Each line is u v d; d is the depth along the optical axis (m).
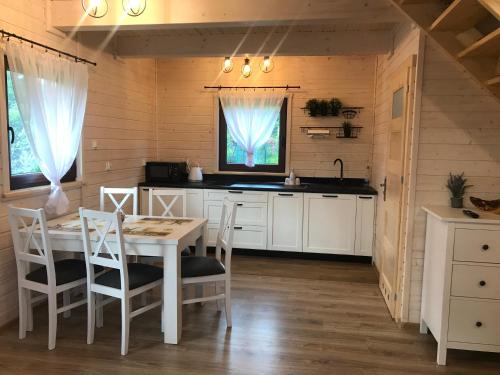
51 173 3.14
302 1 2.97
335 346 2.74
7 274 2.94
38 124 2.98
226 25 3.17
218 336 2.85
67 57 3.48
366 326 3.05
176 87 5.47
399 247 3.06
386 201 3.65
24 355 2.56
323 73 5.14
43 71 3.02
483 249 2.45
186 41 4.28
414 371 2.47
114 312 3.23
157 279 2.79
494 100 2.79
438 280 2.62
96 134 4.01
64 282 2.71
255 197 4.82
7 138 2.84
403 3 2.46
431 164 2.90
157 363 2.49
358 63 5.06
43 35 3.19
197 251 3.39
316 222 4.73
